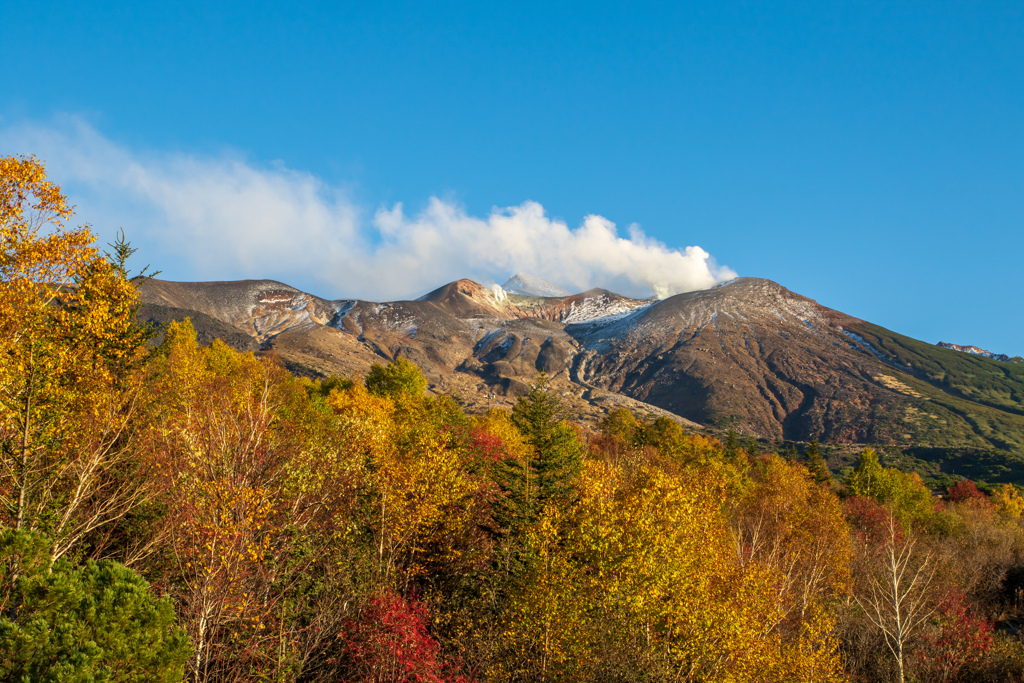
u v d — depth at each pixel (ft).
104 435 57.67
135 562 61.77
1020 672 75.66
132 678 35.99
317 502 73.46
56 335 60.08
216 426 65.05
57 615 36.24
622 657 62.28
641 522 67.92
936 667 79.82
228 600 52.24
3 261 55.98
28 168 57.06
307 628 60.13
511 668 64.03
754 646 65.16
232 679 51.29
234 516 56.39
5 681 33.73
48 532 51.85
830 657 71.92
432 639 66.13
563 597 64.64
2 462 50.16
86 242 61.05
